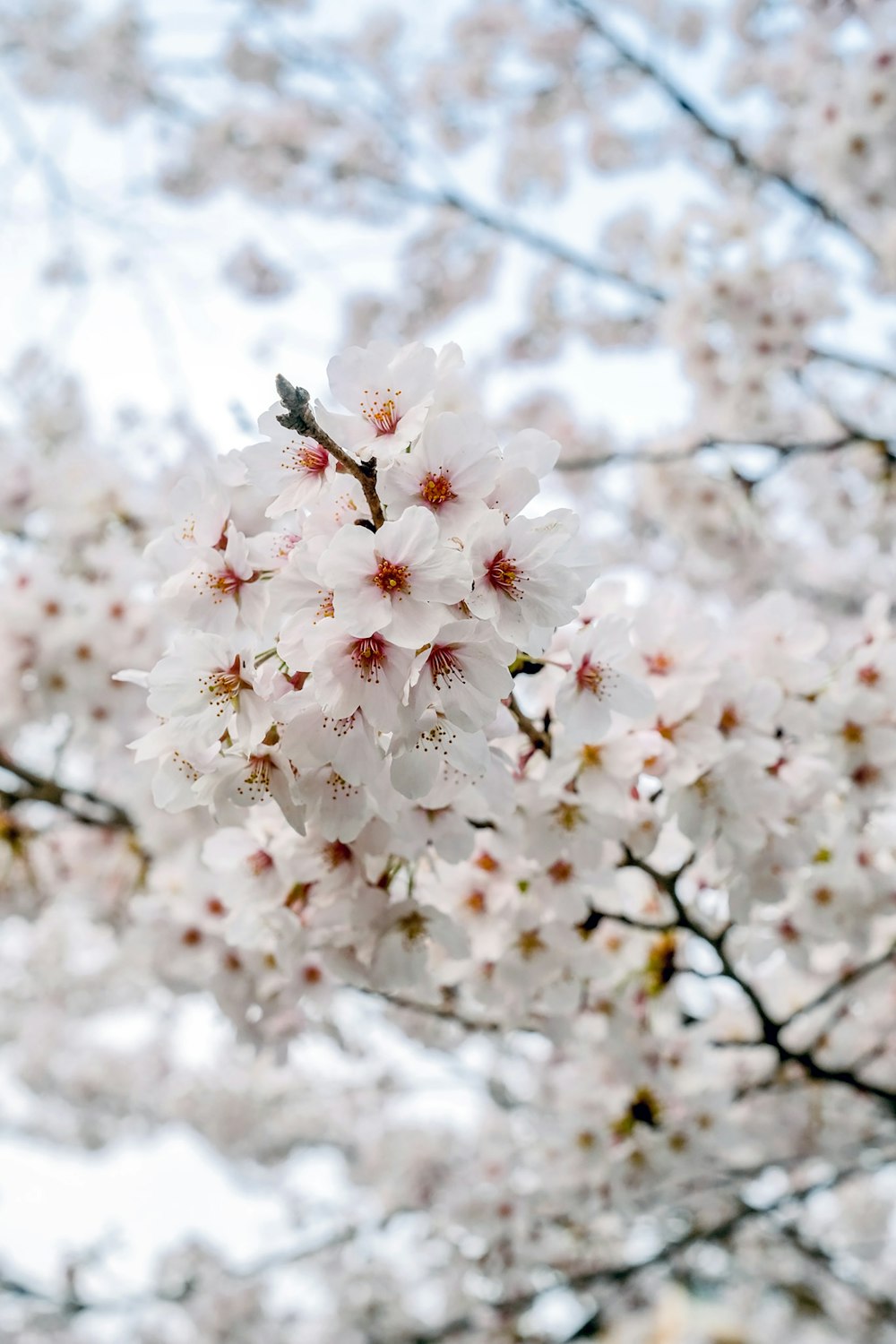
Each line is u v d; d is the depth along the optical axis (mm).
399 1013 5184
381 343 1968
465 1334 7652
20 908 4848
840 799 3006
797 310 6078
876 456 6488
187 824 4180
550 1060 6152
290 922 2459
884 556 6910
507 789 2271
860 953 3443
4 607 4176
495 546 1811
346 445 1914
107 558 4426
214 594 1983
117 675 1995
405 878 2664
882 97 5859
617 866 2971
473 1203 6266
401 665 1781
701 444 6270
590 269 8211
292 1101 8750
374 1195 8508
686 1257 7992
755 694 2615
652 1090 3951
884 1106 4387
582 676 2266
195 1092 8406
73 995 9070
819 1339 10570
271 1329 8688
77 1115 10086
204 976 3410
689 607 2689
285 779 1954
